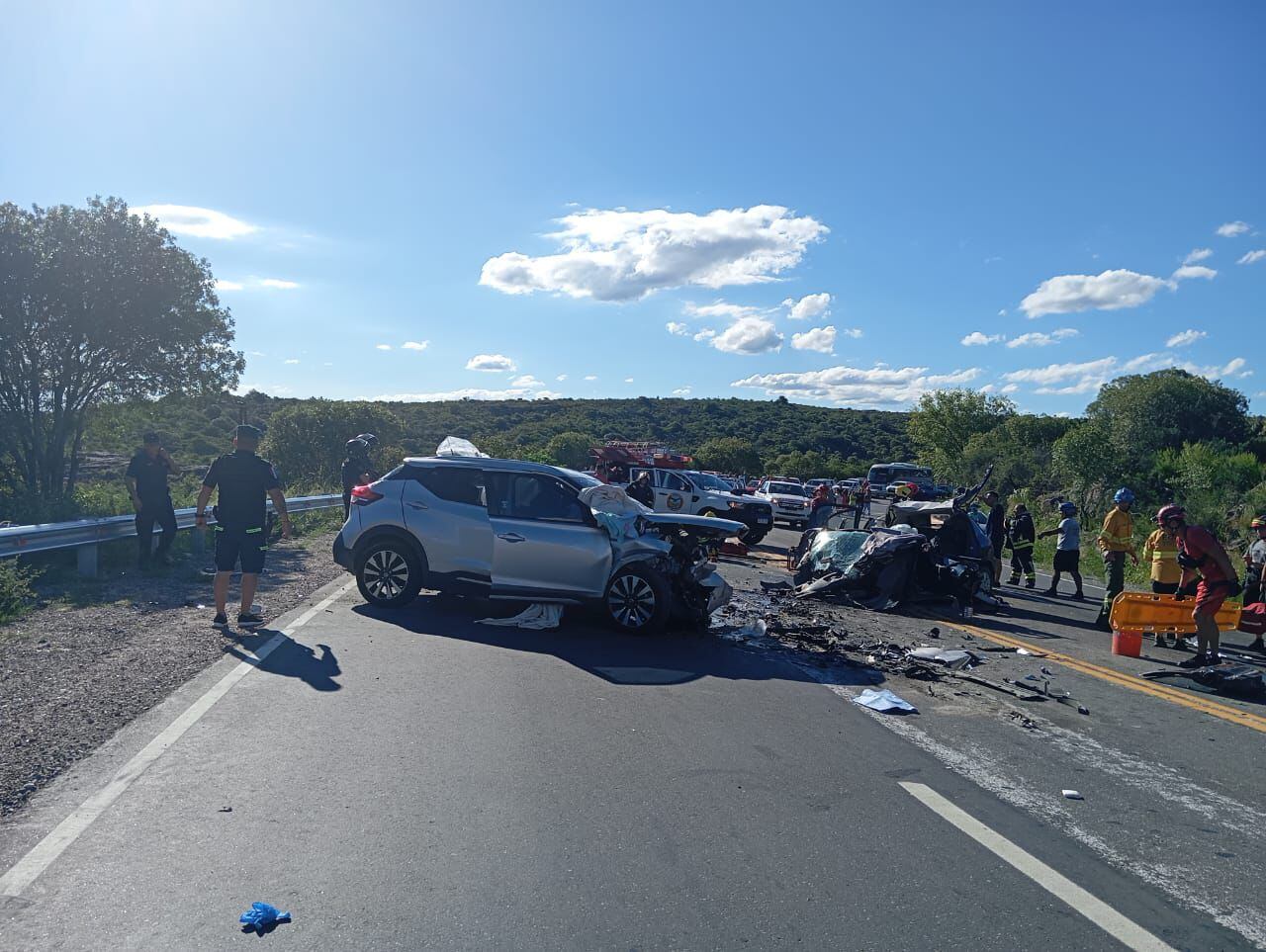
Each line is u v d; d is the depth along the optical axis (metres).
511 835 4.61
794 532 30.73
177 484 21.44
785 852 4.56
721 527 11.73
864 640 10.48
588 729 6.43
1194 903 4.24
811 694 7.82
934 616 12.70
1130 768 6.25
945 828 4.97
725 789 5.39
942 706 7.72
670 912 3.91
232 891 3.94
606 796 5.19
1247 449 43.38
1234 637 13.02
